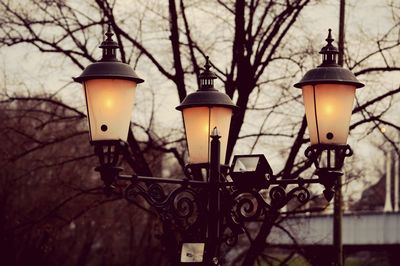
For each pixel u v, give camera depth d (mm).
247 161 13289
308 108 12547
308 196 13188
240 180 13250
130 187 12844
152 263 53625
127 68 12219
